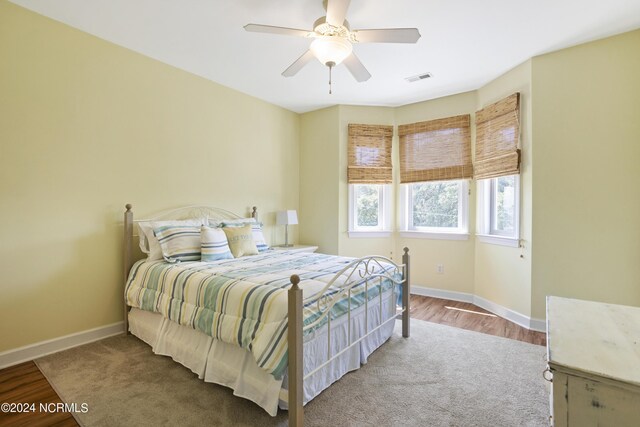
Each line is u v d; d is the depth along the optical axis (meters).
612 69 2.59
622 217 2.56
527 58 2.96
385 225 4.36
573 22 2.38
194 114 3.34
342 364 2.07
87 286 2.60
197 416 1.71
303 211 4.60
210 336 1.94
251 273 2.21
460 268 3.91
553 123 2.83
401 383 2.03
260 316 1.70
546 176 2.86
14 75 2.21
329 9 1.78
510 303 3.23
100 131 2.65
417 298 4.03
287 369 1.62
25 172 2.27
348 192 4.31
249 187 3.94
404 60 3.00
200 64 3.12
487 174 3.50
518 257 3.12
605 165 2.62
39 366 2.21
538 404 1.82
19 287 2.26
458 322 3.16
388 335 2.69
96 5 2.22
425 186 4.21
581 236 2.72
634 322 1.02
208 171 3.48
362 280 2.24
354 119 4.30
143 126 2.93
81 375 2.10
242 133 3.85
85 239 2.58
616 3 2.15
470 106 3.79
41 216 2.35
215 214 3.55
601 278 2.65
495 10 2.24
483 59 2.99
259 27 1.97
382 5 2.18
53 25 2.38
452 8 2.22
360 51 2.83
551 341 0.89
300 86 3.66
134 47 2.80
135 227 2.87
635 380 0.69
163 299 2.30
